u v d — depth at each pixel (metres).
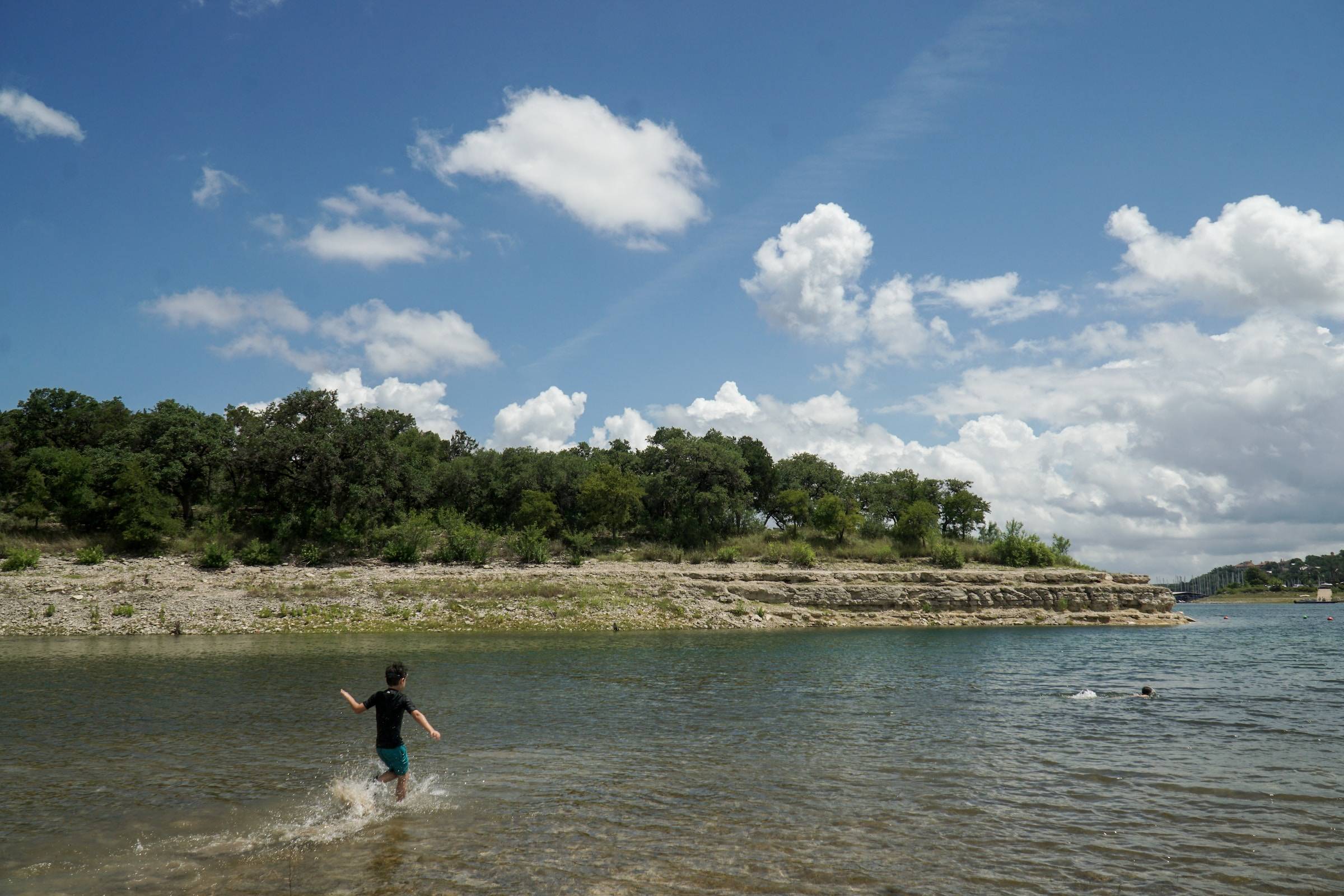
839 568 68.12
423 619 45.91
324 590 49.03
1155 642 43.84
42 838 10.31
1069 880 8.95
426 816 11.27
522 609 49.09
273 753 15.16
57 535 58.34
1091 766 14.18
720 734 16.88
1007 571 67.38
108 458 61.47
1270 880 8.99
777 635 46.53
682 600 54.81
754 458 89.12
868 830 10.64
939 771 13.81
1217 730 17.50
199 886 8.76
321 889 8.68
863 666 29.69
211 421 73.94
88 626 41.62
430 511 71.81
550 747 15.64
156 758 14.73
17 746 15.67
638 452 95.81
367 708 12.32
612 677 26.00
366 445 64.06
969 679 26.22
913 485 87.69
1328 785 12.92
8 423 76.69
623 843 10.11
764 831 10.59
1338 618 93.31
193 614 43.88
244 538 60.62
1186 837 10.40
